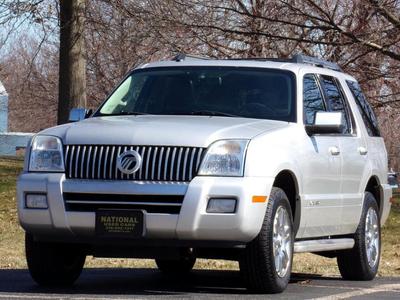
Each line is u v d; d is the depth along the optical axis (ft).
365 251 63.00
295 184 52.37
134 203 47.42
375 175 65.57
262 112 54.49
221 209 46.75
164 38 119.14
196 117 52.60
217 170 47.29
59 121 122.93
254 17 116.67
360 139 63.77
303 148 53.42
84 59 123.95
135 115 54.70
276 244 49.88
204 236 47.06
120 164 47.75
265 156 48.52
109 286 55.67
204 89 56.08
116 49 134.31
